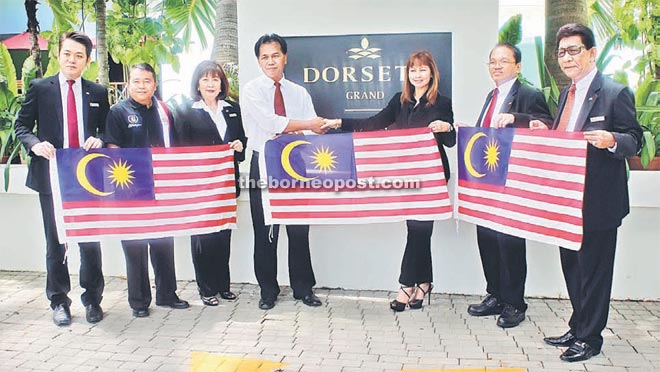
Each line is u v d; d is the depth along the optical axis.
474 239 5.87
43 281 6.38
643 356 4.57
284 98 5.62
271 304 5.62
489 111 5.20
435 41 5.64
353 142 5.44
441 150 5.47
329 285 6.13
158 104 5.45
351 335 5.00
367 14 5.70
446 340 4.89
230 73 6.14
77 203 5.23
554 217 4.60
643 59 5.69
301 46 5.78
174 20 6.17
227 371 4.38
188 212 5.46
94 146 5.22
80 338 4.97
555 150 4.57
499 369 4.37
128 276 5.42
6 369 4.41
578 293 4.68
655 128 5.71
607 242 4.42
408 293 5.54
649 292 5.77
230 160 5.53
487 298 5.46
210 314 5.48
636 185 5.60
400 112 5.52
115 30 6.22
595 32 5.76
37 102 5.18
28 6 6.32
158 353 4.68
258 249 5.62
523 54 5.84
